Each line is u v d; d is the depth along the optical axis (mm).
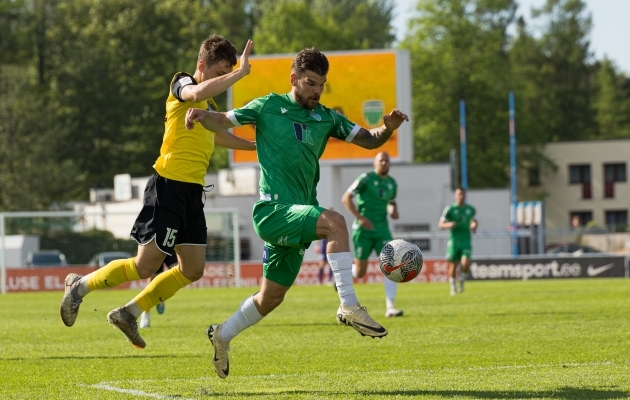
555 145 121188
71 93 114625
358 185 25547
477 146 113625
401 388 12109
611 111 151000
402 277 12227
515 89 116125
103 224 65938
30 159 98125
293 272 12266
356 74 58312
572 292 36781
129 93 116938
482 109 113188
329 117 12422
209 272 55906
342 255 11500
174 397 11602
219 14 144875
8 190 95750
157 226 12977
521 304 29469
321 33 118938
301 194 12211
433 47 115250
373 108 58250
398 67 58094
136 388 12516
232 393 11891
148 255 13070
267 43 117812
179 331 22000
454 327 21203
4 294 50000
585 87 159750
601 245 79188
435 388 12055
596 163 120000
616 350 16031
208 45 13180
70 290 13438
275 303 12391
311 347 17484
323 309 29344
